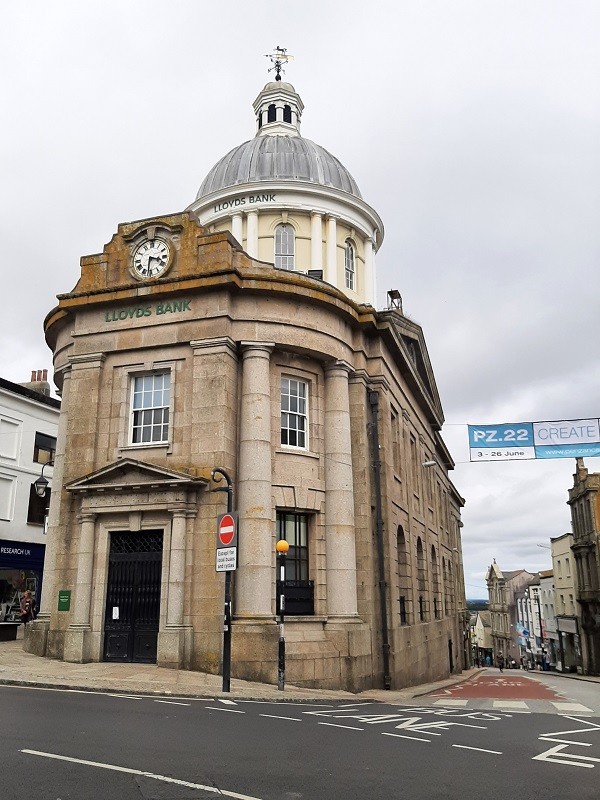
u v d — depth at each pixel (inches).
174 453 709.9
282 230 1176.8
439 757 323.3
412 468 1136.2
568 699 709.3
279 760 300.8
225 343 718.5
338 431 779.4
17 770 262.1
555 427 829.2
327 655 684.7
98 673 600.4
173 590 659.4
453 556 1833.2
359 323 840.3
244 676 637.9
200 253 752.3
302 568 743.7
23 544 1192.8
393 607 803.4
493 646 4077.3
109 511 701.3
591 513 2202.3
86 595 690.2
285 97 1395.2
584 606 2273.6
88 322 776.3
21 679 544.1
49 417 1286.9
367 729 402.9
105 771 265.9
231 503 602.5
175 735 345.7
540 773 294.7
